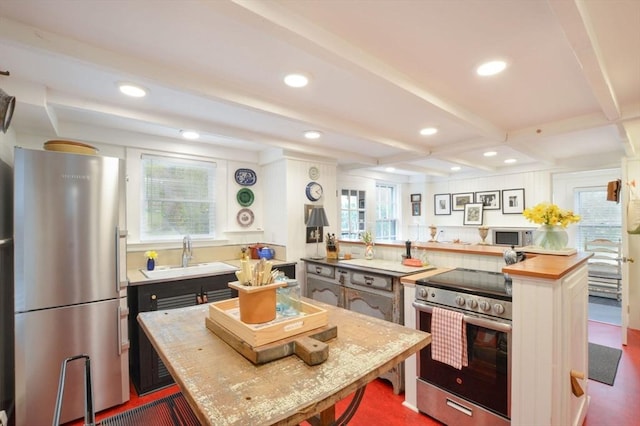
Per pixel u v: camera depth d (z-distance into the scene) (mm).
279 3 1188
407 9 1229
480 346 1826
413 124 2756
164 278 2570
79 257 2080
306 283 3498
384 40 1443
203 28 1345
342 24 1323
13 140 2303
